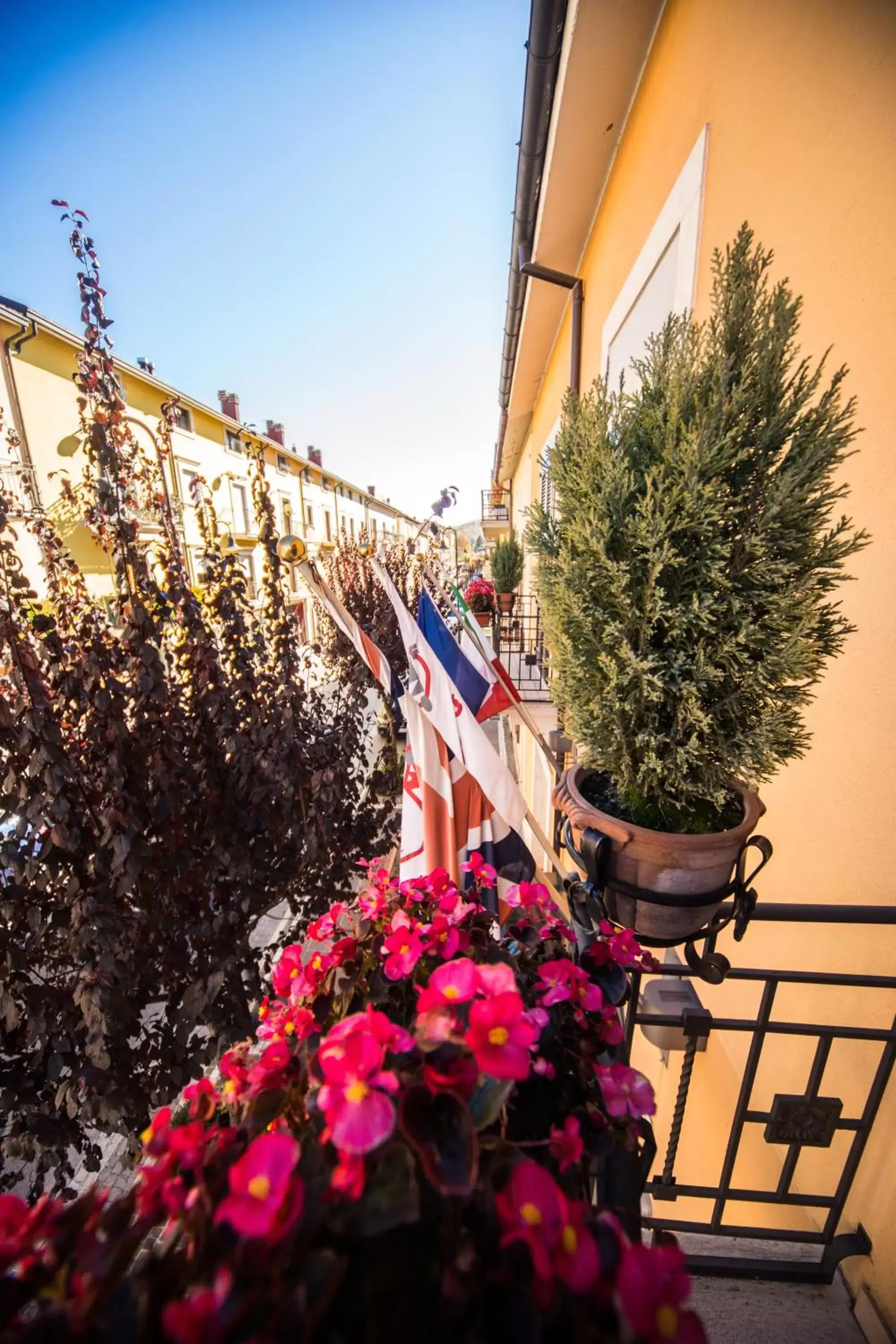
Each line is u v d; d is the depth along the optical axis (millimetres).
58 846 2645
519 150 3707
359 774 5074
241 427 3445
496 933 1511
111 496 2832
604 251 3912
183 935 3215
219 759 3361
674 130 2562
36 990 2689
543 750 2064
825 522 1105
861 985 1290
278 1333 459
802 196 1619
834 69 1448
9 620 2537
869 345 1391
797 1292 1468
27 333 10289
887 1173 1369
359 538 9195
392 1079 646
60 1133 2699
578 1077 911
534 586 1434
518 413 9883
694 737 1131
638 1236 768
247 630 3543
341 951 1050
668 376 1277
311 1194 587
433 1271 563
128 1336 466
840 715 1574
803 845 1768
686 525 1097
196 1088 839
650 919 1271
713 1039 2451
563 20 2732
